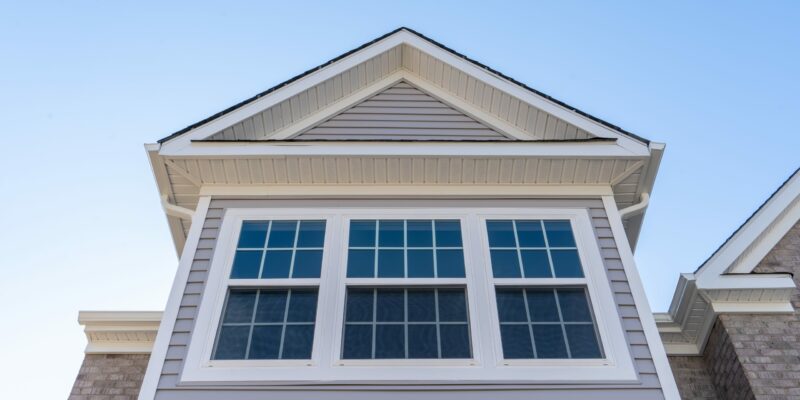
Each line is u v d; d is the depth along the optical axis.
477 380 5.46
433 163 7.16
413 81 9.09
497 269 6.42
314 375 5.48
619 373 5.55
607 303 6.12
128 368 7.61
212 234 6.75
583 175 7.26
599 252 6.59
